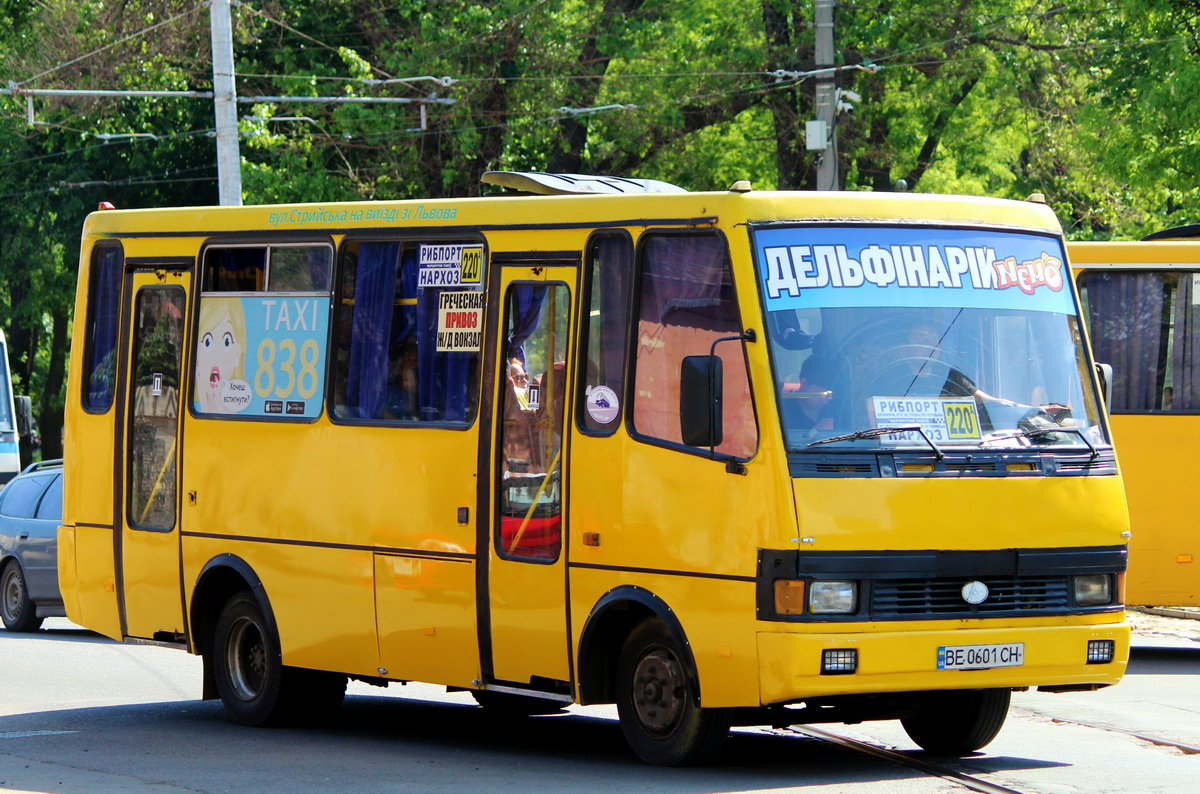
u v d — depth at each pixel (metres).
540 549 13.76
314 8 49.91
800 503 12.02
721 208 12.77
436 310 14.91
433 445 14.68
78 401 18.36
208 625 17.08
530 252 14.14
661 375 13.01
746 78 47.50
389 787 12.70
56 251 64.25
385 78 47.47
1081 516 12.89
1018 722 16.39
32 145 60.75
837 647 11.89
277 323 16.38
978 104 51.66
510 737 15.84
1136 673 20.61
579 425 13.55
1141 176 36.78
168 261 17.53
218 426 16.80
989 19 48.03
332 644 15.61
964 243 13.29
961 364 12.91
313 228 16.14
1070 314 13.62
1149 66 36.59
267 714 16.39
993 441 12.76
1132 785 12.38
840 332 12.63
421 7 47.94
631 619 13.53
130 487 17.73
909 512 12.23
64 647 25.03
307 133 47.38
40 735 16.09
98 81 50.25
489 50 46.69
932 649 12.20
